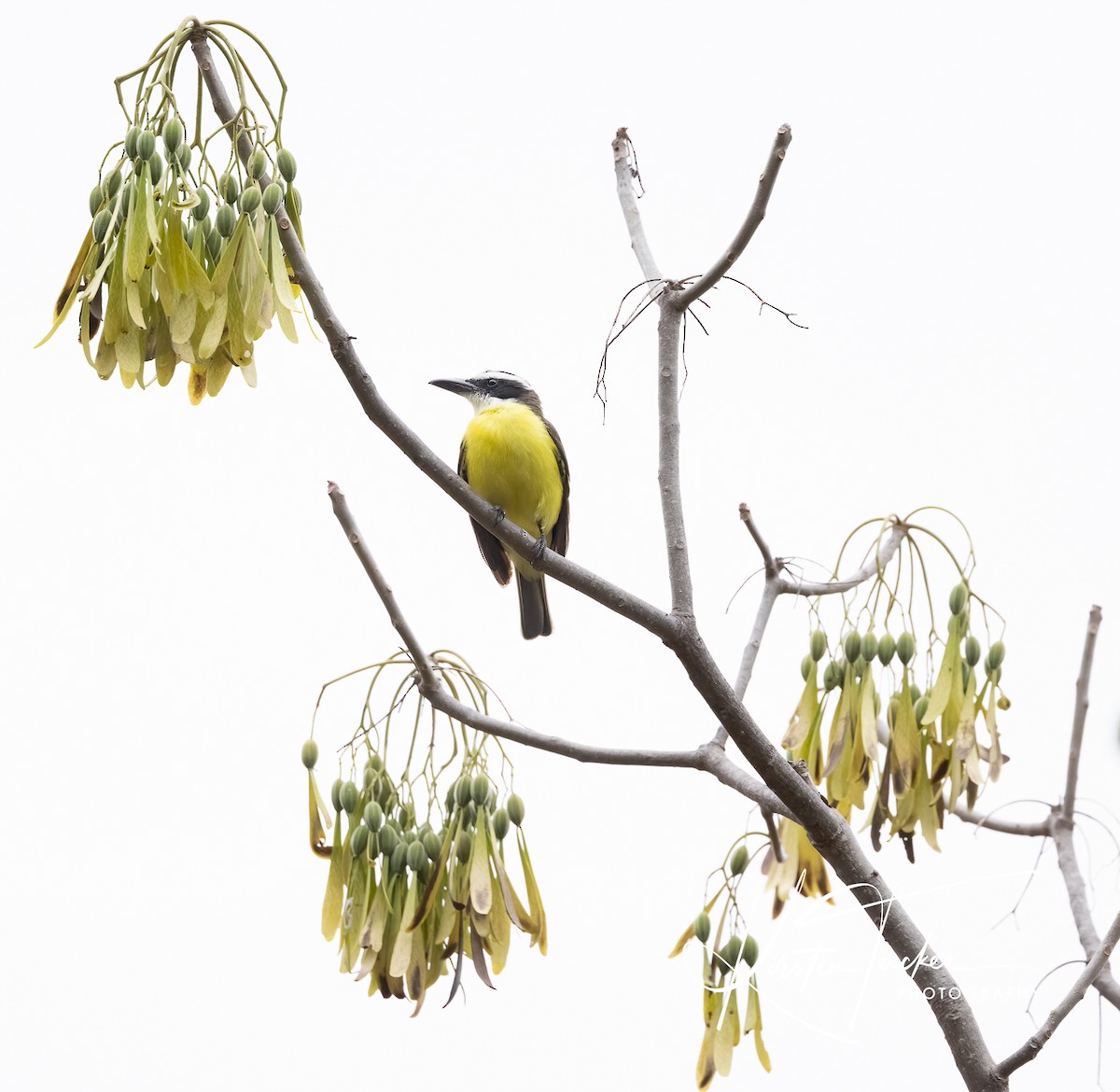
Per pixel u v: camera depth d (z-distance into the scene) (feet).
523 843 29.58
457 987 28.37
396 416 26.81
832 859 27.37
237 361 22.20
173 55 22.79
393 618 28.99
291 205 23.45
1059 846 31.83
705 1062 28.30
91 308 22.24
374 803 29.09
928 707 29.94
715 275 28.66
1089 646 32.27
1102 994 27.96
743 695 32.19
